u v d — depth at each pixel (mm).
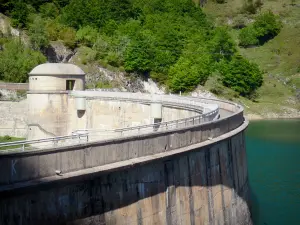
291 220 43969
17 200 18125
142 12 167250
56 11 147250
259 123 122688
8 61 101000
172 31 148750
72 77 66312
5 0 126938
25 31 123688
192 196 28219
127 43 132250
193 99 57469
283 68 172625
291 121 128125
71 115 65562
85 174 20000
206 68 138250
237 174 37188
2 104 81375
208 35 164375
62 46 125250
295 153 78125
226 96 134500
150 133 24641
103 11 147250
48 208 19281
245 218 38281
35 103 64812
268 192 53844
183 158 27406
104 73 124062
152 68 131500
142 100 55719
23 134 81125
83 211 20797
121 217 22797
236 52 156500
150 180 24562
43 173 19125
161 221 25297
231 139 35438
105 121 62031
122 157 22750
